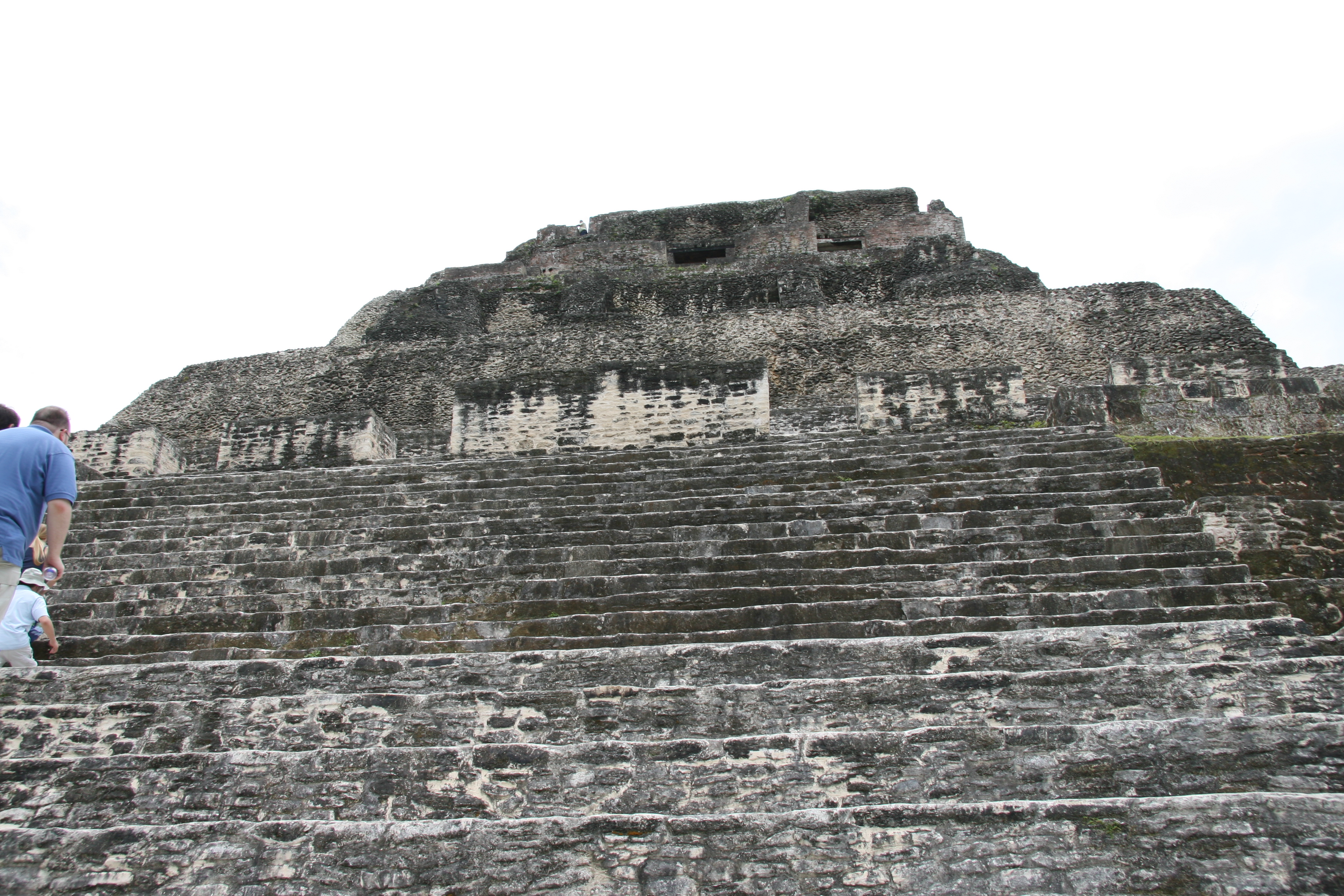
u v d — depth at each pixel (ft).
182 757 14.66
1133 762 12.93
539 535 25.79
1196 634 16.51
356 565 25.16
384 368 73.56
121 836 12.35
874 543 23.54
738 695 15.56
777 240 92.17
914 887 11.10
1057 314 69.51
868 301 81.25
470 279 88.17
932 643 16.70
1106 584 20.38
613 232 99.76
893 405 39.93
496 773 14.20
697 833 11.73
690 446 41.70
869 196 98.48
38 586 17.81
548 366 71.15
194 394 76.23
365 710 16.21
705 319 73.15
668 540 25.29
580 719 15.79
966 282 75.20
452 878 11.69
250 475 34.53
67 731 16.43
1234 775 12.64
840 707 15.23
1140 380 46.80
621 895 11.43
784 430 52.24
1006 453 29.43
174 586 24.71
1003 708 14.94
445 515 28.32
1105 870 10.86
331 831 12.14
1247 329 66.69
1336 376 52.42
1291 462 27.12
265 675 17.87
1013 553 22.21
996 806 11.46
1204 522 24.34
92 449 46.37
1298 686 14.69
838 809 11.77
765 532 24.95
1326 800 10.76
